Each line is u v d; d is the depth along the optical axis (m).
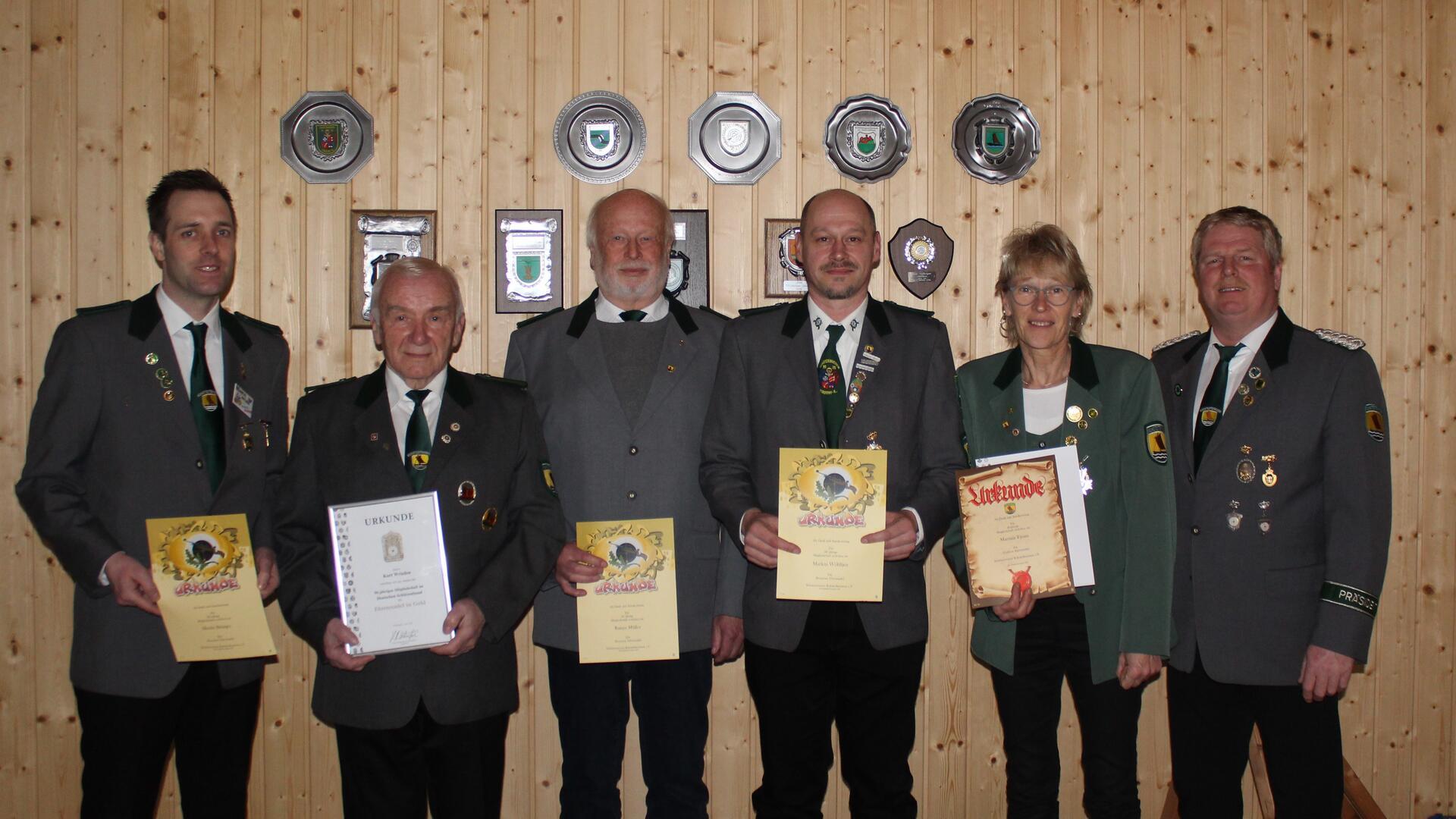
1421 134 2.93
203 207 2.19
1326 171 2.92
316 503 2.10
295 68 2.74
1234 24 2.91
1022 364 2.29
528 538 2.13
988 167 2.83
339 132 2.74
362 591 2.01
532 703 2.76
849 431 2.23
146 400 2.16
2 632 2.68
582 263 2.78
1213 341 2.39
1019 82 2.86
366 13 2.75
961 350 2.84
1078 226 2.87
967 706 2.83
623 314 2.40
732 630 2.32
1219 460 2.27
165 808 2.71
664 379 2.35
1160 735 2.88
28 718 2.68
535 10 2.78
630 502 2.31
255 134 2.73
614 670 2.30
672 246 2.64
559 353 2.39
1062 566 2.12
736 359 2.30
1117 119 2.88
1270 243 2.30
